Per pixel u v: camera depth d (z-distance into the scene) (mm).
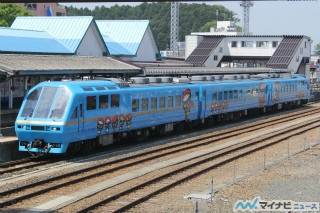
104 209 15266
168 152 25188
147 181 18562
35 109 23109
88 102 23969
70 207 15367
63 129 22438
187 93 33250
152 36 54562
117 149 26359
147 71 35562
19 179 19062
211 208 15570
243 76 43938
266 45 72250
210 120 37406
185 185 18750
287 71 60562
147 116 29047
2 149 22703
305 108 55250
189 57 70188
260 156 25219
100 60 34844
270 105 47188
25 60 28203
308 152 26453
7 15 68000
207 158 23672
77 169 20734
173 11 89938
